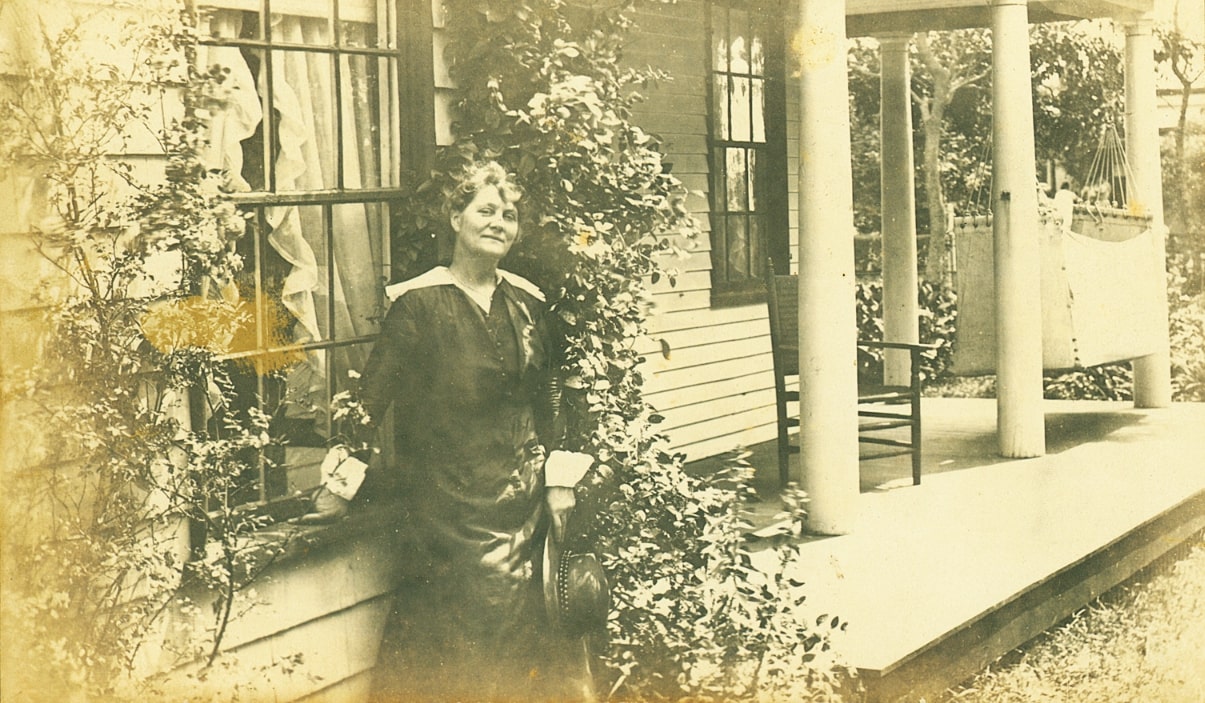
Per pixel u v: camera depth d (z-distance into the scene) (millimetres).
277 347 4176
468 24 4754
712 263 8547
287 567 4094
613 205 5035
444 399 4328
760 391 9164
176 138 3682
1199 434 9219
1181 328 13117
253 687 3924
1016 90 8078
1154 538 6863
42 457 3408
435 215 4566
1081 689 5418
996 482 7629
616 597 4738
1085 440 9078
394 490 4445
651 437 5035
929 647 4797
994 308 8461
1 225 3371
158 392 3646
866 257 13617
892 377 10672
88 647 3469
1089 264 8609
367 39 4500
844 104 6082
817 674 4453
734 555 4797
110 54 3545
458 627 4344
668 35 7973
